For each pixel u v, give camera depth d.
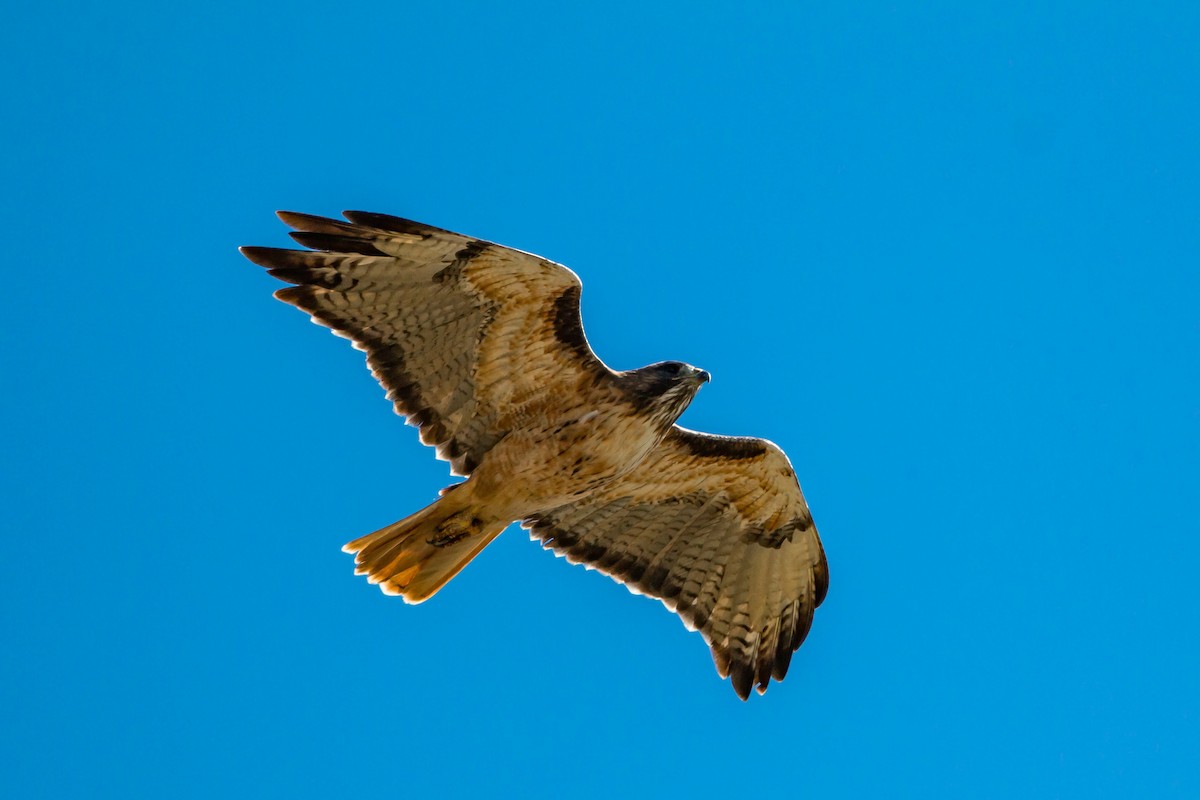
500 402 30.05
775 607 34.69
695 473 33.16
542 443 30.33
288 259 28.27
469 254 27.78
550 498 31.14
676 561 34.91
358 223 27.47
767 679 34.69
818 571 34.28
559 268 27.75
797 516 33.62
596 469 30.81
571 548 34.91
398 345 29.38
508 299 28.47
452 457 30.47
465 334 29.14
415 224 27.45
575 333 28.95
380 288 28.62
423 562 30.81
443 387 29.94
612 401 30.14
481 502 30.62
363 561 30.39
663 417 30.88
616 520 34.62
